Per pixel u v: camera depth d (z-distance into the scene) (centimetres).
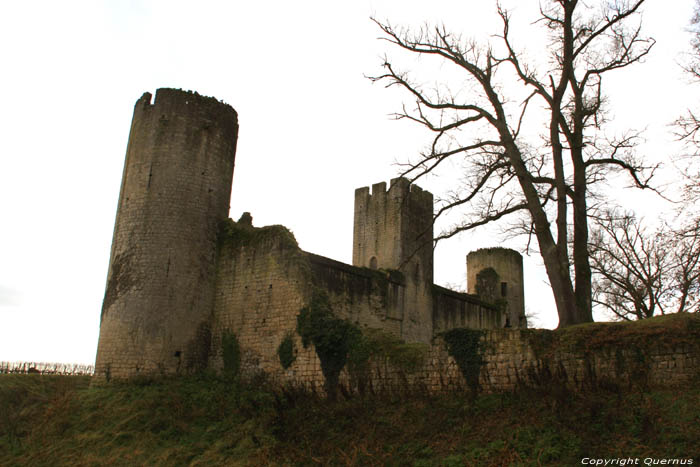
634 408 1302
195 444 1812
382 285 2814
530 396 1512
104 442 1877
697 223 1986
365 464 1448
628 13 1958
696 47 1961
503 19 2097
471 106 2080
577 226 1908
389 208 3484
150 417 1983
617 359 1465
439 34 2119
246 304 2333
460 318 3509
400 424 1598
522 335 1631
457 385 1702
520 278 4362
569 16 1977
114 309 2311
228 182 2634
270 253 2319
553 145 1942
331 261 2498
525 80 2059
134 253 2361
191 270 2395
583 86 2053
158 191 2427
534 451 1259
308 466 1543
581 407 1367
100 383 2231
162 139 2494
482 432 1420
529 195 1906
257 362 2211
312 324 2072
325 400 1922
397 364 1838
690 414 1223
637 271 3016
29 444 1942
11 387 2342
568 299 1766
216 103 2641
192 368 2312
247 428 1841
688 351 1377
